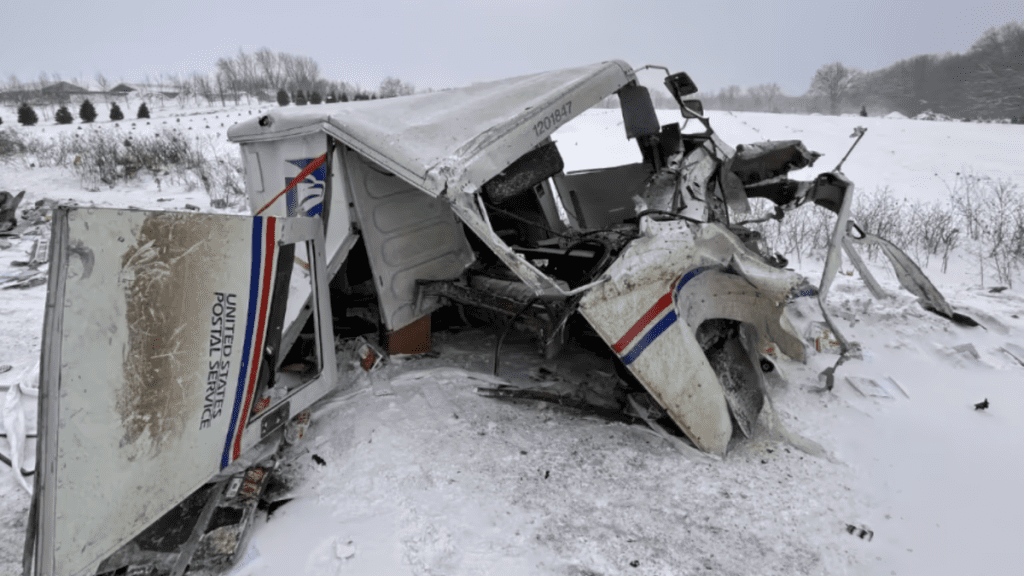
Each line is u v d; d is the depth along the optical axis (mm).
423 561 2348
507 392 3729
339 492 2797
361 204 3775
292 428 3225
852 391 3916
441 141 3211
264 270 2652
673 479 2889
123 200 13922
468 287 4109
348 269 4922
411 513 2631
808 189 4633
